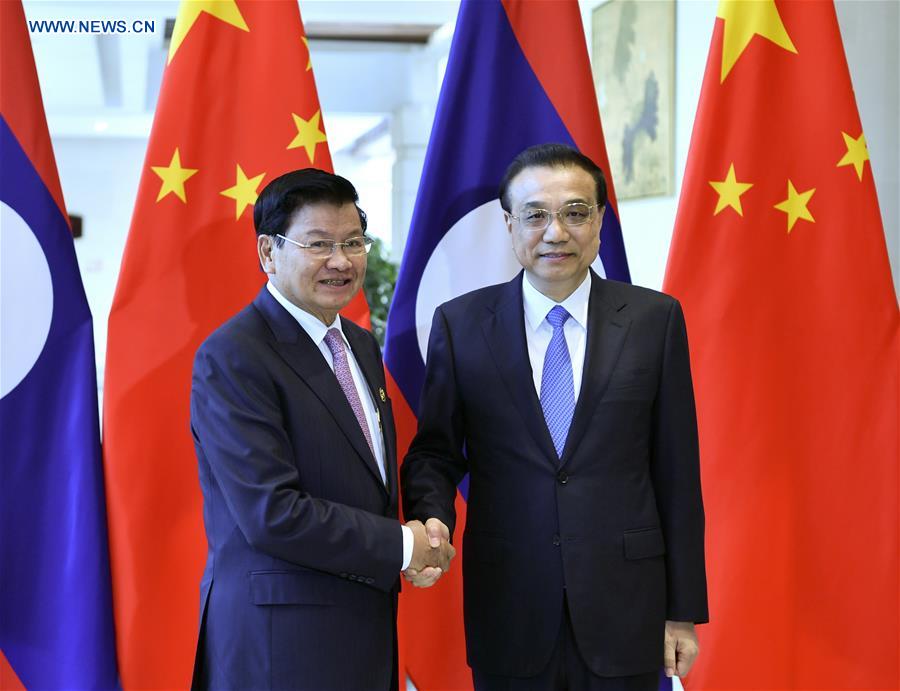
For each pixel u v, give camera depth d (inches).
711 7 140.3
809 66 89.7
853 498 89.5
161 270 86.4
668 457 71.3
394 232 346.6
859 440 89.2
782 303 90.4
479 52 90.4
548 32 90.8
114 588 86.2
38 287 84.7
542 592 69.1
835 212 89.3
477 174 90.5
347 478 65.0
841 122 89.1
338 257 64.8
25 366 84.4
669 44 151.2
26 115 84.7
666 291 91.6
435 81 308.8
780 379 90.4
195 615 87.3
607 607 68.1
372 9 142.9
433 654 90.7
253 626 62.9
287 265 65.2
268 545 60.8
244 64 88.1
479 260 90.9
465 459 77.4
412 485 73.1
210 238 87.4
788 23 90.4
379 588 63.6
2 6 83.8
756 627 90.4
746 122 90.0
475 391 72.1
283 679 62.5
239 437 61.6
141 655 85.8
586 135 90.5
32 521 84.8
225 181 87.7
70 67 272.5
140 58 262.7
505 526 70.4
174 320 86.5
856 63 112.4
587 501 68.6
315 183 64.8
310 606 63.2
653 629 69.4
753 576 90.2
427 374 75.6
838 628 90.2
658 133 155.5
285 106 87.9
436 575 66.4
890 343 89.0
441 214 90.4
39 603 85.0
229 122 87.9
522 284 73.9
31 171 84.7
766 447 90.2
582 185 70.0
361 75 315.6
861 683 89.7
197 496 87.5
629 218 168.6
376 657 65.9
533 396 70.4
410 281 90.0
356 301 90.0
